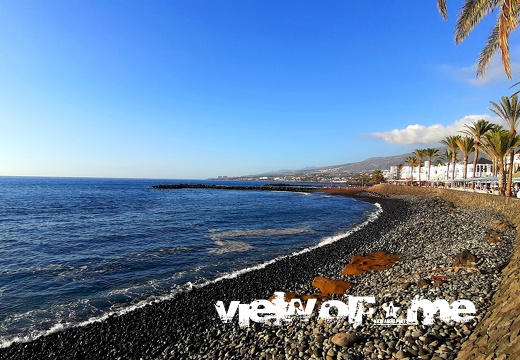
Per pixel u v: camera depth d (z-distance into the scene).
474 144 47.12
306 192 111.62
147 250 20.38
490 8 11.05
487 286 8.58
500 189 35.72
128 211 43.53
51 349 8.86
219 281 14.41
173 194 89.31
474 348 5.39
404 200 61.34
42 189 107.00
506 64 8.79
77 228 29.16
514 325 4.92
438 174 86.50
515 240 14.51
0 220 34.28
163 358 8.21
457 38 12.19
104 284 14.09
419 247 18.47
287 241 23.61
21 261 17.78
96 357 8.47
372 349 6.41
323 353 6.63
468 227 22.33
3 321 10.50
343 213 43.19
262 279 14.44
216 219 35.59
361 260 16.80
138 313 11.06
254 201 65.12
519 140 32.88
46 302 12.09
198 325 10.07
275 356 6.99
